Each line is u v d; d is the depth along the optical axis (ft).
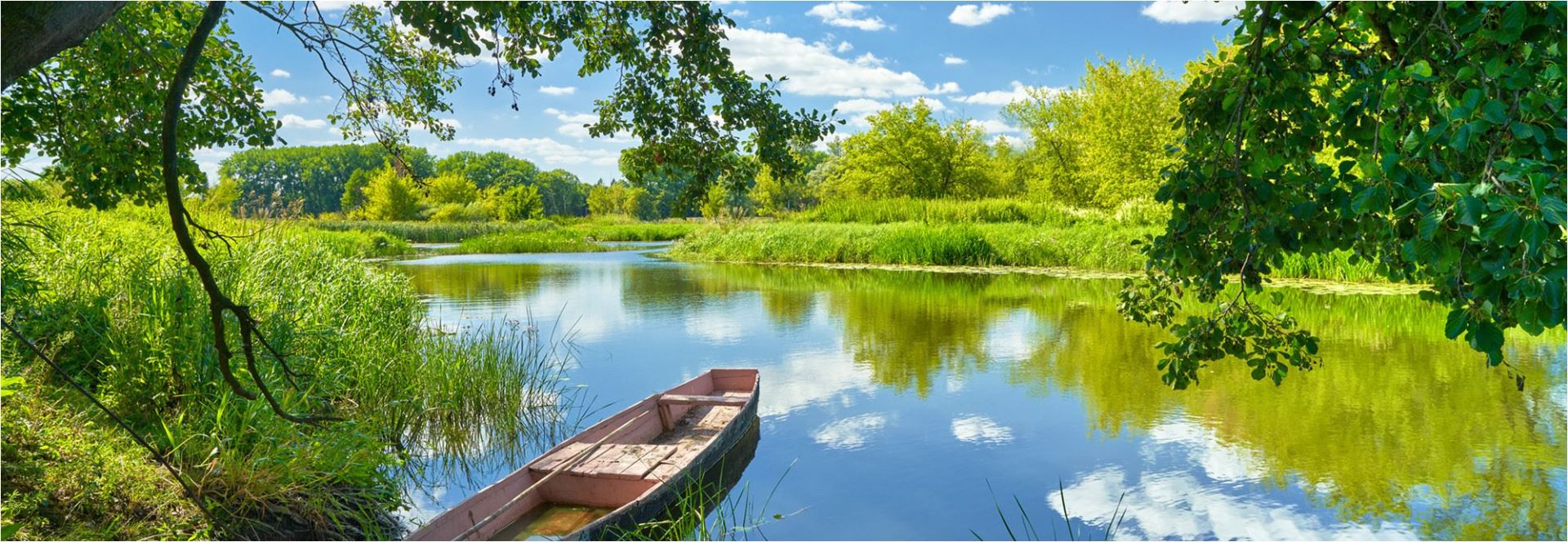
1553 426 20.72
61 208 27.32
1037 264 64.59
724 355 31.42
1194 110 10.00
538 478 16.74
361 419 19.49
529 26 12.47
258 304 20.20
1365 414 21.97
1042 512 16.25
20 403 13.61
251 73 18.57
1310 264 48.73
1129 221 72.43
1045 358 29.86
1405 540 14.66
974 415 22.74
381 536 15.02
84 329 18.13
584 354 31.60
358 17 14.24
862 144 133.69
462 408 22.30
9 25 6.56
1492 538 14.65
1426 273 8.65
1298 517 15.74
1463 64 8.25
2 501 11.61
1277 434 20.45
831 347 32.68
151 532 12.42
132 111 17.29
